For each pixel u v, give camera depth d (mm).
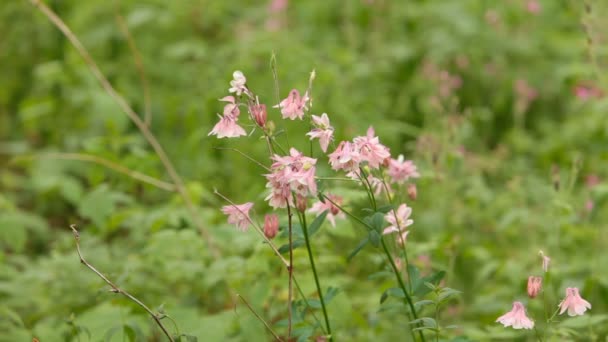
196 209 4723
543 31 8547
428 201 5473
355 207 4832
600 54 6355
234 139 5445
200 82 7035
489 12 8211
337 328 3877
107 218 5230
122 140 5016
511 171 6289
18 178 6844
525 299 4371
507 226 5324
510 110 7711
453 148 5547
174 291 4605
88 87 6957
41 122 7250
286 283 3854
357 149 2744
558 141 6773
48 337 3814
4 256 4535
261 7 8930
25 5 7773
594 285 4328
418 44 8172
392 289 3082
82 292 4281
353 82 6922
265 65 6484
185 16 7961
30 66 7887
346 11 8141
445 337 3617
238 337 3738
